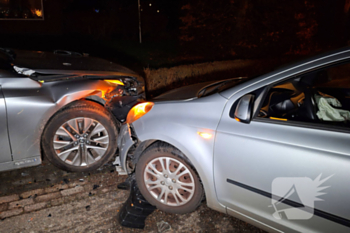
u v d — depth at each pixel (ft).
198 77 26.91
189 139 7.77
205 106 7.84
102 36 50.39
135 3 54.24
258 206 7.13
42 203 9.40
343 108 7.55
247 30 43.65
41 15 44.98
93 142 11.09
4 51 12.10
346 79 7.35
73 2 49.44
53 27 46.65
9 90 9.45
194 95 8.91
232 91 7.62
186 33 42.80
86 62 12.40
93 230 8.32
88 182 10.64
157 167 8.80
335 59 6.44
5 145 9.53
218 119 7.52
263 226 7.30
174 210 8.81
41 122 9.85
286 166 6.40
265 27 44.42
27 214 8.87
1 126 9.33
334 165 5.84
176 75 25.27
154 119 8.57
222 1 40.73
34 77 9.95
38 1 44.14
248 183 7.07
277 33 45.62
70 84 10.37
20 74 9.95
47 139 10.23
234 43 43.86
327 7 51.52
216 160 7.47
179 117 8.11
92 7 51.39
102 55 36.27
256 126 6.94
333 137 6.07
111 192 10.09
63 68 10.90
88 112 10.54
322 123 6.52
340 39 53.26
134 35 53.36
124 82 11.94
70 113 10.29
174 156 8.21
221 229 8.52
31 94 9.68
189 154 7.78
